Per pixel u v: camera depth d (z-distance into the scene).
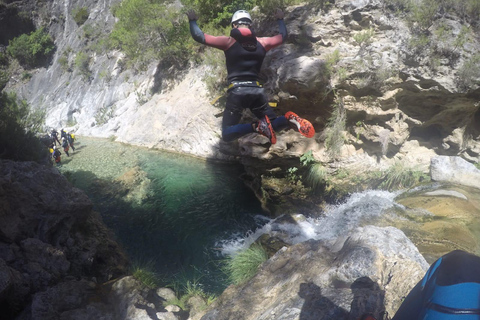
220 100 16.58
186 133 18.30
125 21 21.66
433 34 9.33
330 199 10.23
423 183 9.24
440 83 9.04
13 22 37.38
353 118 10.30
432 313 1.06
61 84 32.78
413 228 7.21
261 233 9.83
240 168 15.56
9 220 7.30
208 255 9.15
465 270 1.10
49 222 7.80
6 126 11.42
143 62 24.45
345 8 10.51
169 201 12.44
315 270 3.71
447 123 9.96
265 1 11.88
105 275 8.00
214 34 16.97
